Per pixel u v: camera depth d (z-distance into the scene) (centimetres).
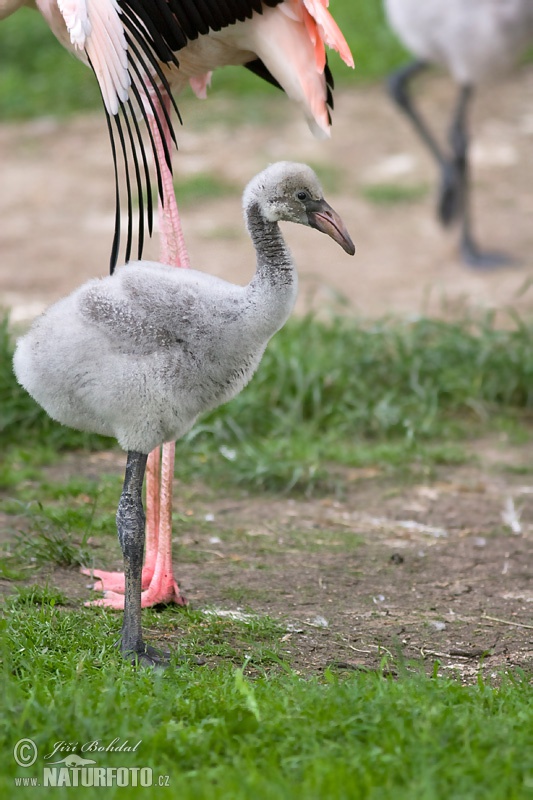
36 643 766
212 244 1995
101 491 1127
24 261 1911
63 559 959
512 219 2164
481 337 1511
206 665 761
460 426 1385
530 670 800
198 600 905
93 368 720
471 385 1416
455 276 1911
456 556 1034
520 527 1112
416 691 687
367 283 1873
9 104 2661
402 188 2275
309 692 682
